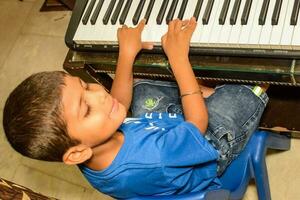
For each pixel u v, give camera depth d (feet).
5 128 3.06
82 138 3.06
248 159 4.08
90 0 4.17
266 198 4.29
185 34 3.59
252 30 3.42
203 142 3.36
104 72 4.32
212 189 3.70
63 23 7.27
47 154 3.03
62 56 7.03
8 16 7.74
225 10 3.56
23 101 2.97
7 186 3.00
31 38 7.39
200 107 3.61
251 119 3.81
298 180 4.93
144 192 3.37
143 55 3.89
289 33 3.29
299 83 3.47
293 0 3.37
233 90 3.89
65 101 2.97
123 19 3.96
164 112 4.02
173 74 3.85
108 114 3.15
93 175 3.34
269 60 3.44
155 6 3.89
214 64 3.62
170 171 3.24
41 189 5.99
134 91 4.29
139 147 3.24
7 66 7.32
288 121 4.45
